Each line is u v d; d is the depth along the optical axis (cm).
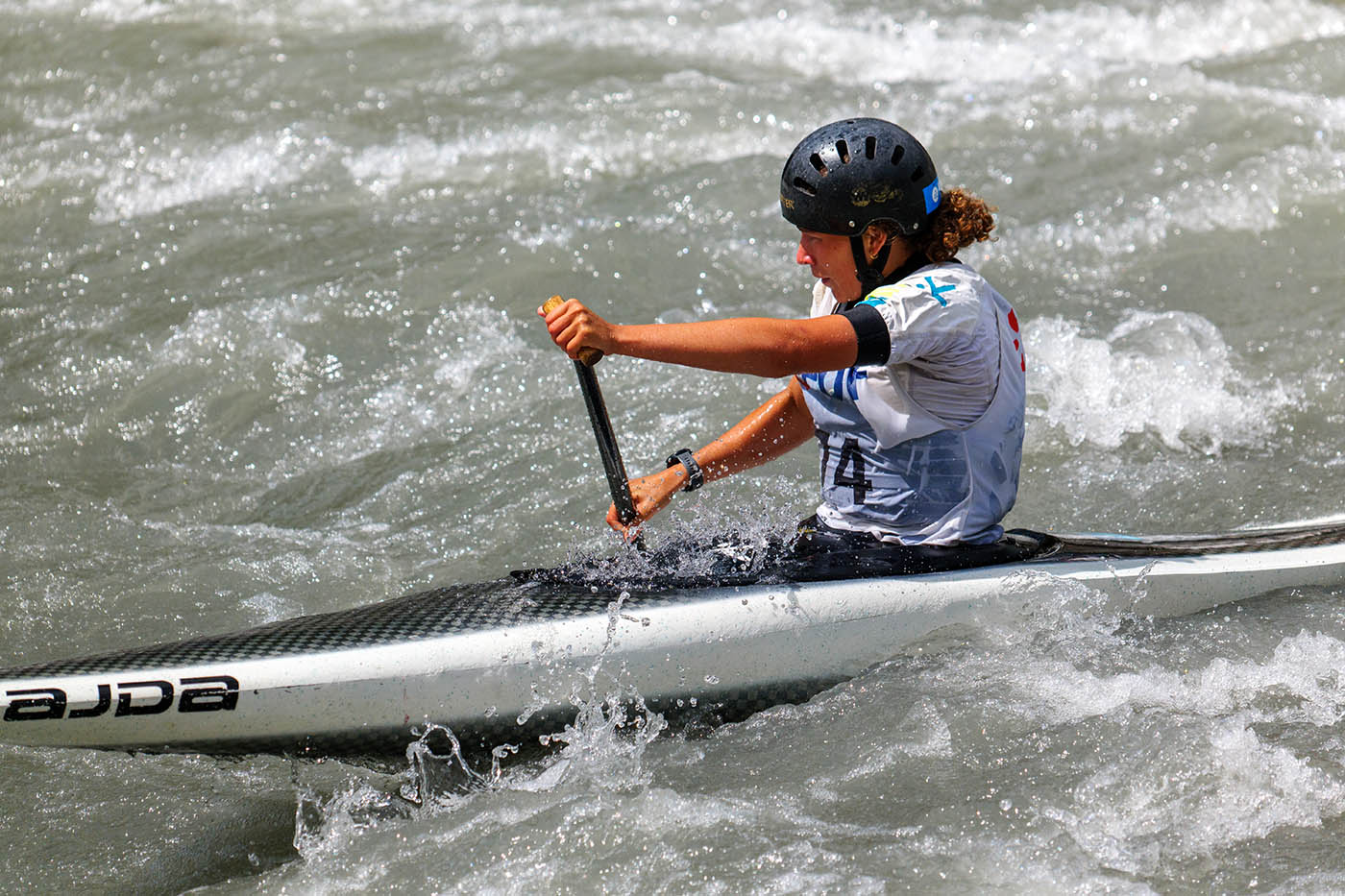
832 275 1025
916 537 1092
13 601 1386
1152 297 2008
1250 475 1571
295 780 1086
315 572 1442
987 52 2878
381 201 2284
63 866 1012
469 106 2597
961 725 1036
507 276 2017
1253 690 1080
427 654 1020
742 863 909
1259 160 2305
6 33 2959
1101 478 1579
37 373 1816
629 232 2134
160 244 2141
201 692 976
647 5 3161
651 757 1038
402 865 938
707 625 1057
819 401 1060
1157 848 912
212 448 1688
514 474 1614
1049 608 1120
